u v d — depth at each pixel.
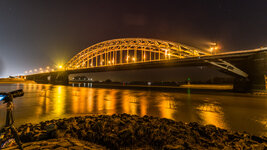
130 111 14.20
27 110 14.22
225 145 4.57
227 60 40.44
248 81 37.41
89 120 7.03
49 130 4.93
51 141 4.40
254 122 10.73
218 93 37.34
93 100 22.48
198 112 14.21
